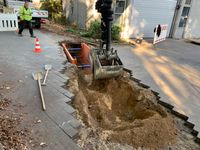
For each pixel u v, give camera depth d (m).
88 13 13.88
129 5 12.60
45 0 19.31
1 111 3.37
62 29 13.55
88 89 5.33
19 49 7.04
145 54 10.06
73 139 2.96
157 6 13.84
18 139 2.80
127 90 5.47
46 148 2.72
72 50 8.56
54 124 3.19
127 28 13.10
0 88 4.10
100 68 5.01
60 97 3.98
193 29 16.84
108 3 4.80
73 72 5.49
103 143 3.02
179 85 6.54
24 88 4.20
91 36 11.83
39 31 11.46
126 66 7.87
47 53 6.89
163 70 7.88
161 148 3.23
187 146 3.41
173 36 15.94
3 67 5.22
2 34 9.38
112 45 11.17
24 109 3.49
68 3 16.73
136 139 3.19
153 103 4.81
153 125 3.51
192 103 5.37
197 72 8.06
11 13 10.55
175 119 4.37
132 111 4.97
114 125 3.84
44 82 4.46
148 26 14.10
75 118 3.40
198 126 4.34
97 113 4.20
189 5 15.52
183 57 10.27
